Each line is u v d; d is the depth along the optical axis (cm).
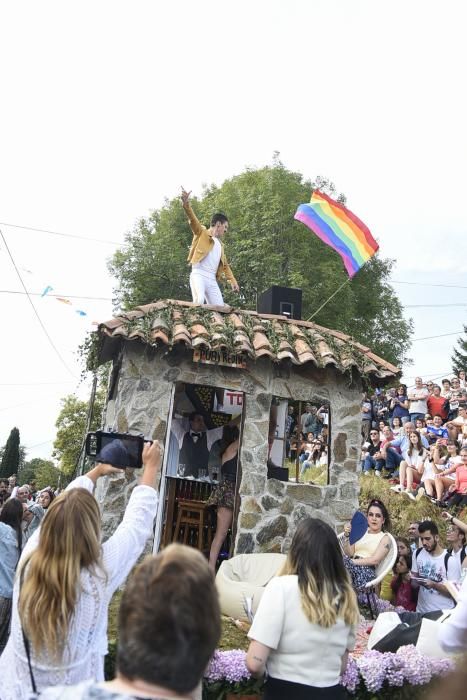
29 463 6106
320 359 835
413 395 1476
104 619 282
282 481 830
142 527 316
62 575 267
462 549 739
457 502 1110
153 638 176
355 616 346
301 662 331
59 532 274
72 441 3394
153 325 788
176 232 2562
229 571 715
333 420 859
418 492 1177
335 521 827
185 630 177
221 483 823
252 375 830
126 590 195
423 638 532
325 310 2316
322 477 1251
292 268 2314
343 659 359
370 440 1474
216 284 1008
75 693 173
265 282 2267
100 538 288
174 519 836
